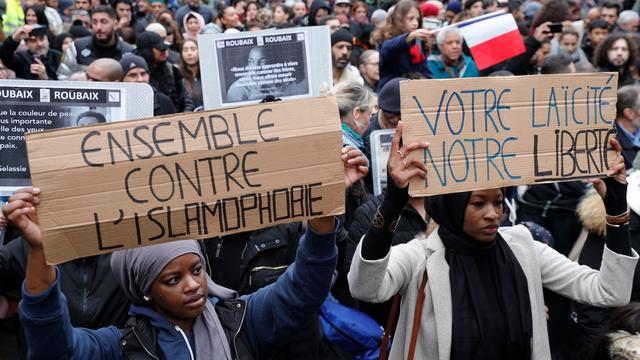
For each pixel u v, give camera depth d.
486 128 2.71
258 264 3.65
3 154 3.55
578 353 3.21
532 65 8.71
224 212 2.45
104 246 2.36
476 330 2.82
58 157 2.31
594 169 2.84
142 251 2.45
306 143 2.47
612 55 8.01
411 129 2.64
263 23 11.25
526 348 2.85
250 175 2.45
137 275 2.46
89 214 2.34
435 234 3.00
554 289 3.02
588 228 3.75
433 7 9.61
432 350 2.86
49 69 8.83
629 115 5.67
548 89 2.78
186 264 2.46
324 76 5.39
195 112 2.43
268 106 2.47
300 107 2.48
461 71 7.55
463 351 2.80
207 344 2.52
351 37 7.55
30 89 3.56
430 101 2.65
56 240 2.30
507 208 4.64
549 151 2.79
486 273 2.90
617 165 2.85
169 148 2.40
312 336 3.13
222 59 5.29
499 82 2.72
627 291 2.87
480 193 2.82
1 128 3.55
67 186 2.32
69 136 2.33
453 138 2.67
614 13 11.55
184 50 8.51
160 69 7.84
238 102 5.33
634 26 10.80
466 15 9.12
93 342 2.44
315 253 2.55
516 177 2.75
